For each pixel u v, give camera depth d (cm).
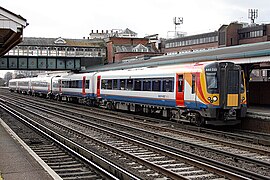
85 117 2611
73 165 1079
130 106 2719
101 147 1399
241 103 1878
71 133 1788
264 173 996
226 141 1475
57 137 1564
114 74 2945
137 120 2411
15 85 7856
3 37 1947
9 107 3481
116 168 938
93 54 6656
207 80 1833
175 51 8225
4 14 1628
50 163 1105
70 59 5612
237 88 1869
